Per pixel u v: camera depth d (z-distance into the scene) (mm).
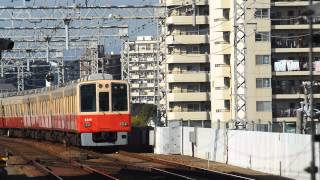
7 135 172000
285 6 178875
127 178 61000
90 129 96125
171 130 97312
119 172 67438
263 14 174875
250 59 174500
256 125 76562
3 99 170000
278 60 176875
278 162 63688
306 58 177750
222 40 192500
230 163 77500
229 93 191750
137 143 111812
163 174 63719
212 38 195750
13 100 157625
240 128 86938
